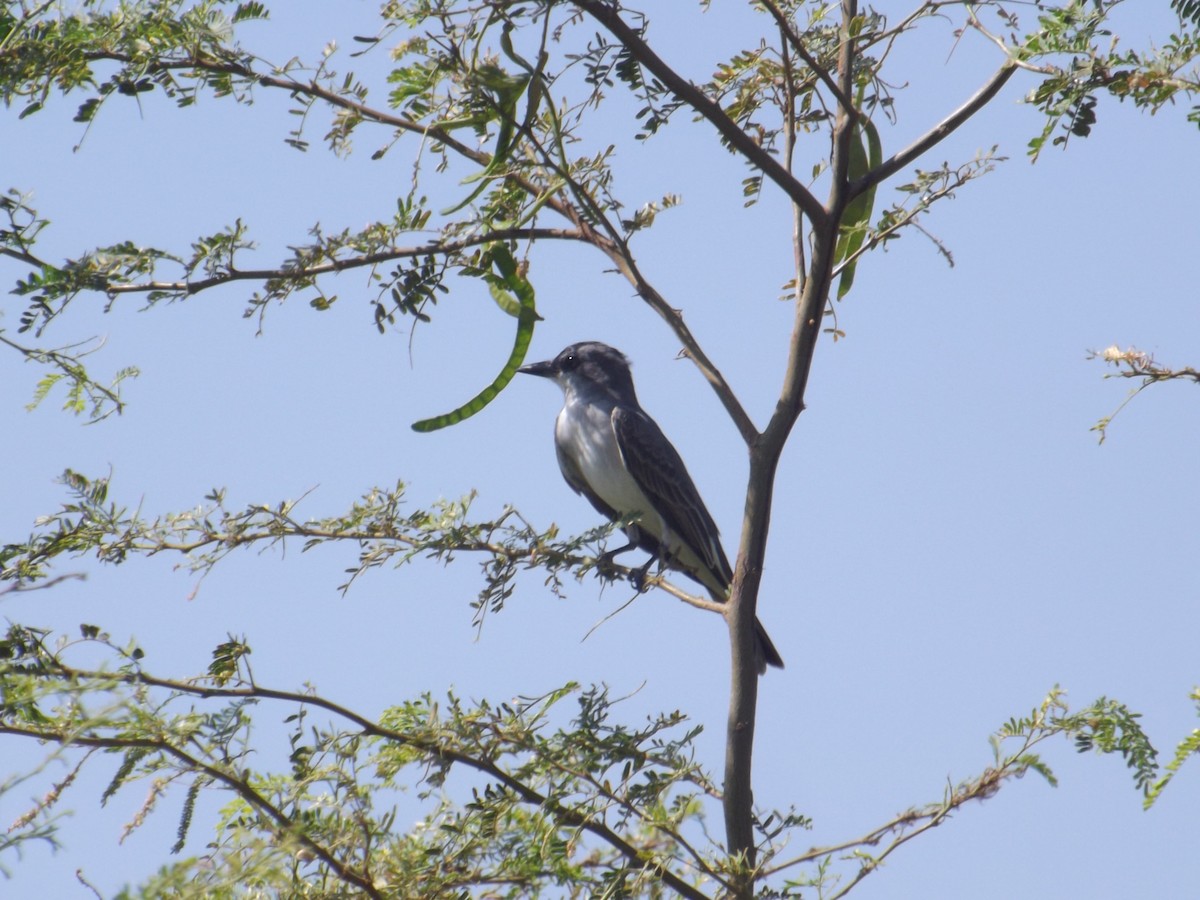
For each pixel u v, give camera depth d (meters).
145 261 9.78
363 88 10.30
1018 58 9.55
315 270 9.81
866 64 10.64
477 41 9.02
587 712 9.05
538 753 8.98
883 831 9.05
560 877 9.06
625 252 10.46
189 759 8.41
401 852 8.84
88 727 7.31
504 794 9.01
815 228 10.02
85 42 10.02
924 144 10.17
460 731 8.99
